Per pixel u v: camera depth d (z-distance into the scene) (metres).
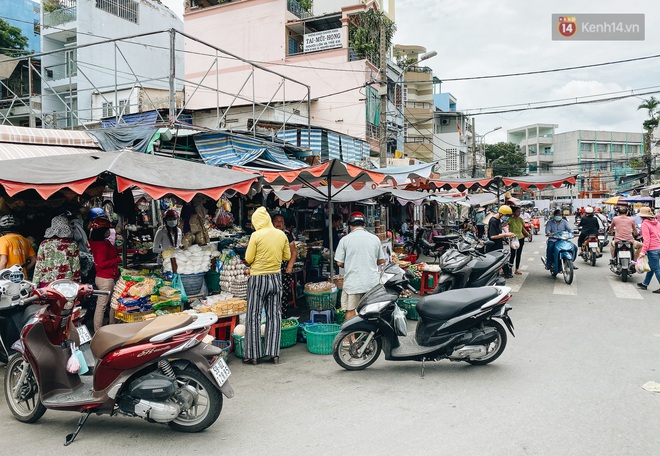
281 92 22.75
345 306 6.39
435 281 9.58
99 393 3.79
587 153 67.00
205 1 25.36
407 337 5.83
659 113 39.03
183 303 6.43
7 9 28.72
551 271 11.63
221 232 10.25
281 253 5.88
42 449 3.66
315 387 4.97
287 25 22.92
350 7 22.34
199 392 4.11
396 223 18.97
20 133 8.66
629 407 4.22
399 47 41.38
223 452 3.57
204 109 21.64
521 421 3.99
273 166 11.12
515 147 59.62
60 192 6.70
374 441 3.70
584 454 3.41
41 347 3.95
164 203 11.12
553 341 6.40
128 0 25.58
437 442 3.66
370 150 21.59
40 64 24.55
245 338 5.75
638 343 6.22
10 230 6.00
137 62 25.84
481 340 5.22
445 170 40.16
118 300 5.78
